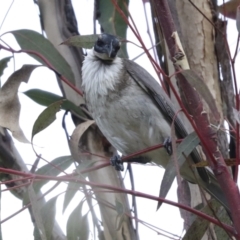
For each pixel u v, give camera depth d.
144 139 8.40
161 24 5.91
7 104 7.14
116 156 7.91
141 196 5.83
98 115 8.43
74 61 8.94
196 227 6.64
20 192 8.08
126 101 8.30
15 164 8.34
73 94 8.68
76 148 6.67
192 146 6.25
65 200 6.56
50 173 6.98
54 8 8.98
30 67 7.32
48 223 6.75
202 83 5.71
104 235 7.68
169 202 5.81
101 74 8.38
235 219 5.48
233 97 7.80
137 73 8.33
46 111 6.71
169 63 7.59
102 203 7.36
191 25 8.01
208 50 7.94
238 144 5.70
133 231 7.64
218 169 5.57
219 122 6.02
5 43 7.04
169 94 8.31
